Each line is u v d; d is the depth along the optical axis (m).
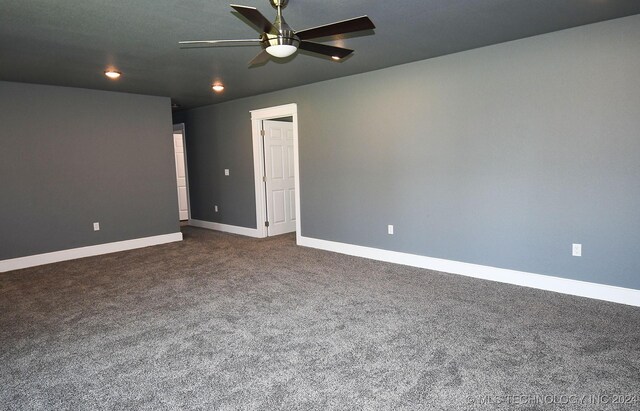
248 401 2.08
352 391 2.15
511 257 3.81
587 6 2.77
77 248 5.31
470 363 2.40
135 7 2.59
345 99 4.99
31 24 2.87
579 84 3.29
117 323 3.10
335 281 4.04
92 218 5.43
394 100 4.51
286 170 6.74
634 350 2.50
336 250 5.36
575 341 2.63
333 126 5.17
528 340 2.66
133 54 3.68
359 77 4.81
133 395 2.16
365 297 3.56
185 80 4.86
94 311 3.35
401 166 4.54
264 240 6.22
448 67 4.03
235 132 6.61
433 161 4.26
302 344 2.70
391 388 2.17
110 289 3.93
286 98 5.70
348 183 5.11
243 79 4.87
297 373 2.34
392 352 2.55
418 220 4.47
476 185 3.97
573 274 3.47
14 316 3.27
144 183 5.92
